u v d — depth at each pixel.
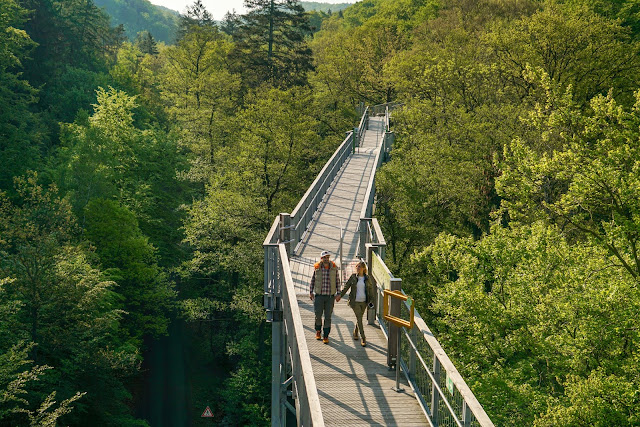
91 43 87.00
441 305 19.39
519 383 17.17
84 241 30.92
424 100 40.44
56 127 58.16
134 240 36.62
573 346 15.13
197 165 45.12
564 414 13.26
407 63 49.84
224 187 39.28
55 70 67.06
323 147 52.19
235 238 37.47
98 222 35.97
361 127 43.31
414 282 27.44
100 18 94.56
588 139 20.34
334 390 8.80
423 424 7.91
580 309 15.59
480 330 17.94
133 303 36.47
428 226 28.48
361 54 65.56
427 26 70.44
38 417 18.05
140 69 94.44
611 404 13.42
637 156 17.77
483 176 32.03
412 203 27.52
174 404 34.81
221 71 57.69
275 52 63.69
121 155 49.03
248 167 38.09
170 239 49.50
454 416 6.80
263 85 55.25
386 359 9.91
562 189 25.94
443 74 40.91
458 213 29.48
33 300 23.20
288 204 37.84
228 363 40.44
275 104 41.78
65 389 24.64
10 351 19.05
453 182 28.62
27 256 23.61
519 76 37.69
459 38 53.22
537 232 18.73
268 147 38.47
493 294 18.95
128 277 36.03
